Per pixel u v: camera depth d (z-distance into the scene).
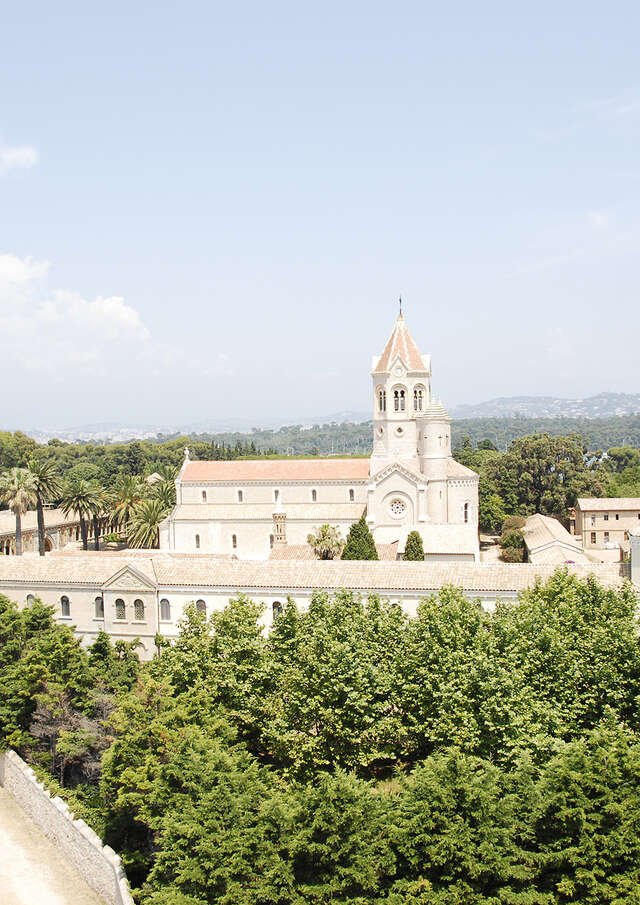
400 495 123.25
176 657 63.31
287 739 55.72
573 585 69.62
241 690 60.16
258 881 45.28
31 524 165.50
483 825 44.59
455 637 59.25
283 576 86.25
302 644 61.66
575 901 44.16
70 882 55.88
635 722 56.62
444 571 83.00
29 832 63.56
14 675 70.50
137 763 53.66
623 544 158.38
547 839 45.88
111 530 197.25
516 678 55.44
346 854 45.31
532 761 51.56
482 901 44.22
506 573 81.50
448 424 127.75
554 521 153.00
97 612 90.94
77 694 67.75
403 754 60.25
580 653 58.53
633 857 44.03
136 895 48.75
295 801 47.75
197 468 141.88
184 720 55.12
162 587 88.44
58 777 66.62
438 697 55.66
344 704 56.38
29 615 76.44
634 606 65.12
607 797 44.56
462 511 128.62
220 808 46.75
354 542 103.75
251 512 133.62
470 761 48.03
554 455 194.00
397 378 127.12
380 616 66.19
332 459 138.12
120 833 56.25
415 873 45.78
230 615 65.88
